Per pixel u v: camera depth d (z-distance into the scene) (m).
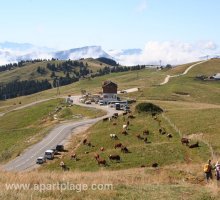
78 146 88.12
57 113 168.12
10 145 111.12
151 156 64.44
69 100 194.75
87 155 72.81
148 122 96.19
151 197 25.02
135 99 182.38
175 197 25.42
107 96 183.62
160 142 75.94
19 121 175.62
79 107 170.00
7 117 195.50
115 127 96.38
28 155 87.75
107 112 146.75
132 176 36.69
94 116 141.62
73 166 68.75
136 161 63.59
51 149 86.81
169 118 96.12
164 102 154.38
